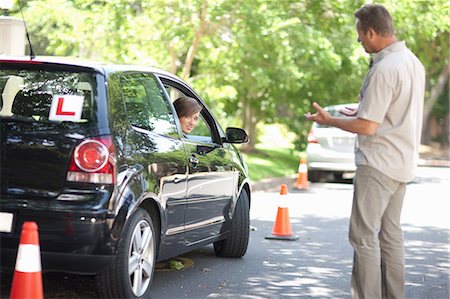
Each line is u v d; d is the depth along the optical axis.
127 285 7.94
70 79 8.16
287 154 33.75
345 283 10.22
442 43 38.84
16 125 7.83
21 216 7.65
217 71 23.72
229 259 11.35
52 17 20.20
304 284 10.04
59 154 7.71
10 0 14.50
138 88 8.77
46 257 7.62
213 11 20.17
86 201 7.64
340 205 18.70
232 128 10.80
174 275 10.10
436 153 47.50
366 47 7.99
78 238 7.58
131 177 7.96
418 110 7.95
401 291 8.20
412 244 13.62
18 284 6.91
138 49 20.78
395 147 7.83
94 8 20.38
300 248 12.66
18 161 7.73
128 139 8.12
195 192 9.49
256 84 24.28
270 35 20.89
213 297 9.09
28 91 8.15
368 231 7.87
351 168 23.52
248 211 11.30
